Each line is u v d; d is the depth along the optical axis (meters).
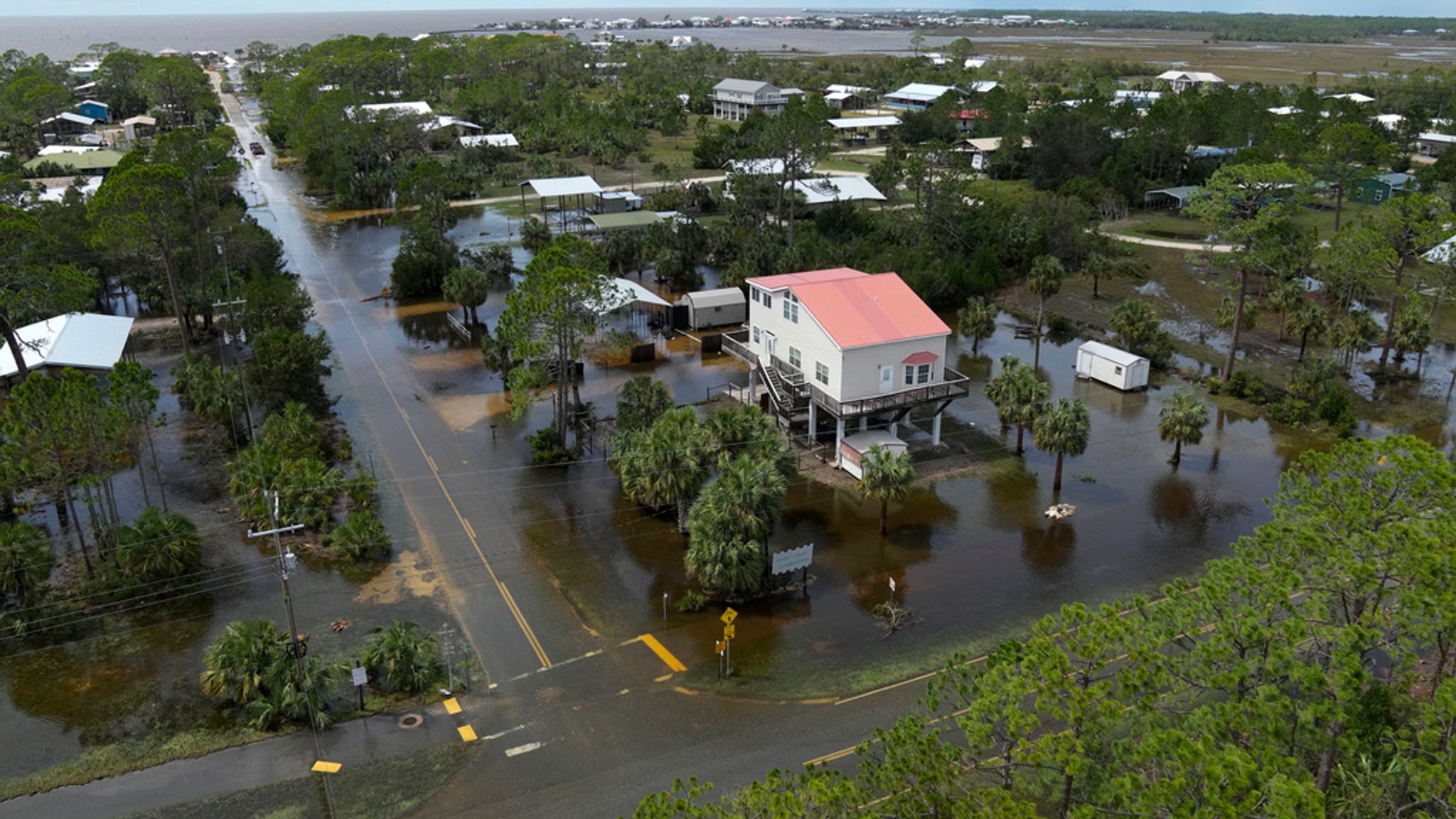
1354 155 112.00
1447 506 30.28
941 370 57.38
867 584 44.72
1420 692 33.41
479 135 171.25
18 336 68.94
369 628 41.19
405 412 64.81
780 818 22.20
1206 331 81.44
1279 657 25.48
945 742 33.28
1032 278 78.31
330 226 120.00
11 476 45.69
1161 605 28.83
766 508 42.69
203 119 183.75
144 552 43.94
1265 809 21.69
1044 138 138.75
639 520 50.69
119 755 33.88
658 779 32.56
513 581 44.94
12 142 155.12
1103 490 54.00
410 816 31.12
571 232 110.81
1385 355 71.06
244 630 36.91
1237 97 146.62
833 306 56.66
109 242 72.44
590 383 69.69
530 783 32.47
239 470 51.97
